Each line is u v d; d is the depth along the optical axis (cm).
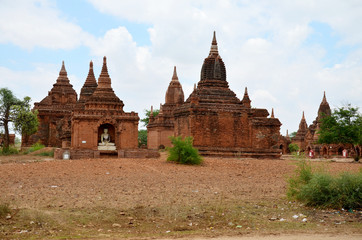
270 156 4525
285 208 1777
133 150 4056
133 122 4216
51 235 1349
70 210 1627
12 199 1761
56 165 2977
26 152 5441
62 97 7494
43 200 1767
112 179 2386
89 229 1435
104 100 4291
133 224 1509
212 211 1691
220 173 2811
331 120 5144
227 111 4475
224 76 4828
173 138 3391
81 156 3759
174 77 7894
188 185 2250
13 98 5334
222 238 1326
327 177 1864
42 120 6675
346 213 1709
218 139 4416
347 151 6272
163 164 3234
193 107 4344
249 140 4550
